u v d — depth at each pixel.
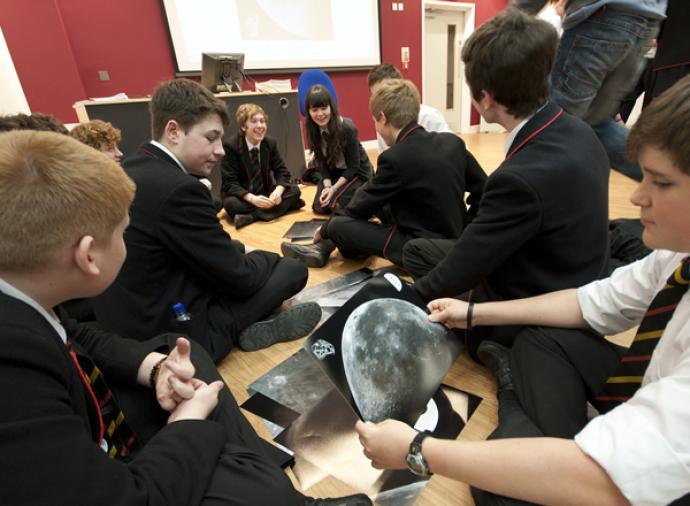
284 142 3.40
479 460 0.48
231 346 1.15
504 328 0.91
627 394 0.61
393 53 5.20
